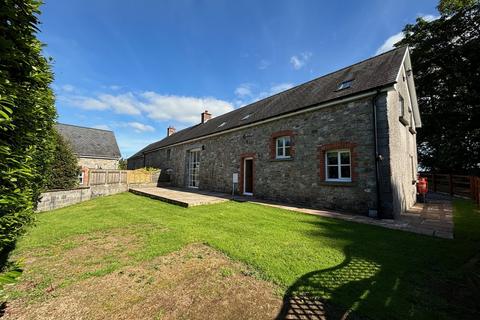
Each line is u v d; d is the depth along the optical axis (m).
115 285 2.66
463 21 14.96
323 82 10.11
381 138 6.46
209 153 13.57
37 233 4.71
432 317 2.08
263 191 9.80
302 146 8.45
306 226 5.22
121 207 7.88
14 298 2.37
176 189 13.88
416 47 16.91
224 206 7.73
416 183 10.85
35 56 2.85
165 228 5.02
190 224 5.34
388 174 6.25
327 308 2.23
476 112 14.61
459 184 12.73
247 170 11.28
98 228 5.08
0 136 2.25
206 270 3.03
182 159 16.45
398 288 2.58
